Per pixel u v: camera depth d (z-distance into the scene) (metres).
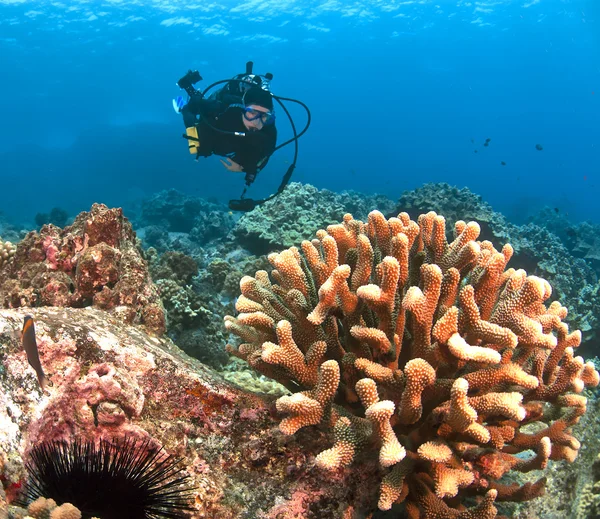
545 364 2.66
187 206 19.27
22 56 68.88
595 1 57.09
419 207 10.63
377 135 108.25
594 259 15.77
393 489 2.16
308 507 2.41
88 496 1.74
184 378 2.68
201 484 2.35
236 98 5.96
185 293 5.39
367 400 2.13
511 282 2.43
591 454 3.74
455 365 2.40
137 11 55.09
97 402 2.38
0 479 1.71
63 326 2.52
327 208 10.68
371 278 2.73
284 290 2.90
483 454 2.49
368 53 84.19
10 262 4.39
